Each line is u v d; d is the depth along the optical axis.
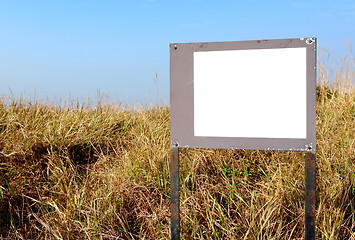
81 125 4.15
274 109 2.03
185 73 2.15
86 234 2.48
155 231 2.59
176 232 2.22
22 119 4.09
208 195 2.82
